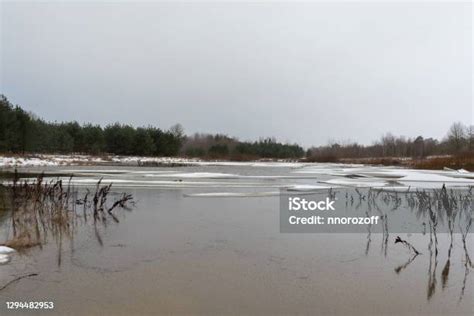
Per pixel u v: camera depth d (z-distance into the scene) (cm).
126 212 1002
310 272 554
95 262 587
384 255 645
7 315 409
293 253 649
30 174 2117
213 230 809
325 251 664
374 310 432
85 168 2894
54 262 584
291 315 417
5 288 482
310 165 4419
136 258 609
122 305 437
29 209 1000
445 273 554
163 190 1474
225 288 490
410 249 684
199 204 1141
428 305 446
